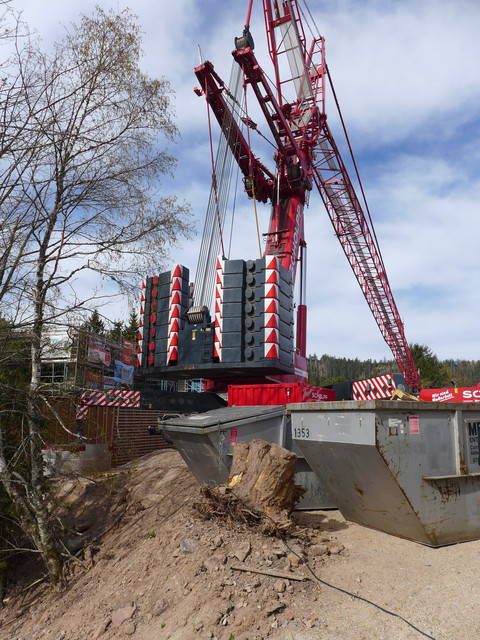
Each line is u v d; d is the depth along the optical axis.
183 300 10.02
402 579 4.67
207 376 10.57
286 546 5.51
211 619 4.46
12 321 8.66
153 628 4.83
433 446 5.57
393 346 43.25
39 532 8.54
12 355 8.84
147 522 8.63
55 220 8.82
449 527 5.53
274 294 9.08
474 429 5.97
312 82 23.17
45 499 9.35
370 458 5.30
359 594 4.45
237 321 9.23
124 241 9.08
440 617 3.90
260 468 6.39
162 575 5.68
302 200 16.67
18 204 8.57
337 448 5.75
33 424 8.65
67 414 10.00
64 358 8.95
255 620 4.30
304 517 7.06
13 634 7.20
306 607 4.37
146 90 9.27
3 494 9.51
